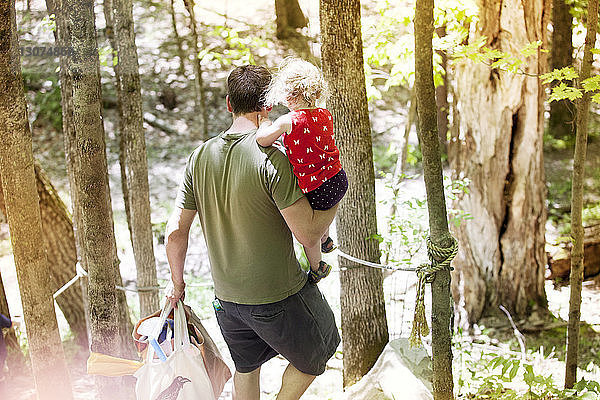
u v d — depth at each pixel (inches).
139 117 180.9
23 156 115.0
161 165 388.8
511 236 233.0
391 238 199.9
